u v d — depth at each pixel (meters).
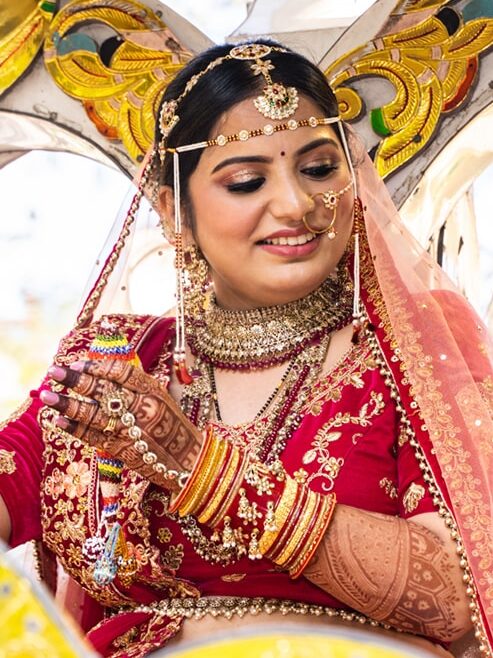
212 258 2.44
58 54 3.34
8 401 5.33
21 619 1.07
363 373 2.41
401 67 3.19
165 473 2.10
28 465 2.55
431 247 3.36
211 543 2.30
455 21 3.17
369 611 2.20
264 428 2.37
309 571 2.17
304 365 2.44
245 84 2.40
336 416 2.36
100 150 3.34
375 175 2.54
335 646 1.11
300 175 2.38
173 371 2.55
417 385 2.37
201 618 2.29
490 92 3.16
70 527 2.47
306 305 2.48
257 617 2.27
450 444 2.32
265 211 2.36
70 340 2.68
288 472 2.32
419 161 3.20
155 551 2.33
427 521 2.27
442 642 2.34
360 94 3.21
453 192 3.29
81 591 2.64
